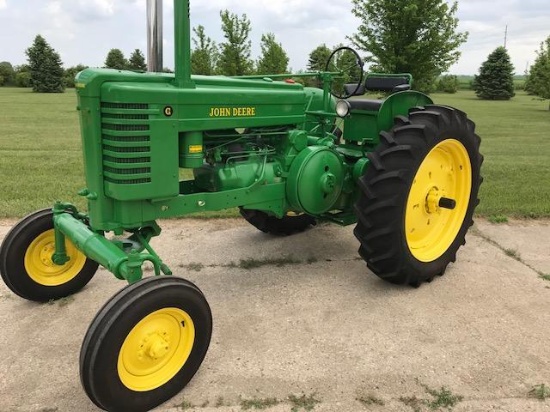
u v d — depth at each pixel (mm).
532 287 3820
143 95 2641
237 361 2867
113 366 2320
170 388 2551
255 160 3506
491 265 4238
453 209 4094
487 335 3146
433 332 3178
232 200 3336
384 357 2908
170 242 4703
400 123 3633
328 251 4551
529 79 32438
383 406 2496
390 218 3443
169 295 2457
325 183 3658
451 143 3793
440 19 12289
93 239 2850
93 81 2586
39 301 3545
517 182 7113
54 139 11930
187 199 3102
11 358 2879
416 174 3594
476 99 42500
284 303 3557
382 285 3852
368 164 3572
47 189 6328
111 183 2734
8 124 15594
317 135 4031
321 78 4016
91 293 3691
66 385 2660
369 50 12914
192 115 2895
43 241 3506
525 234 5016
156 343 2469
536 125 17656
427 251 3906
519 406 2506
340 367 2812
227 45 17625
